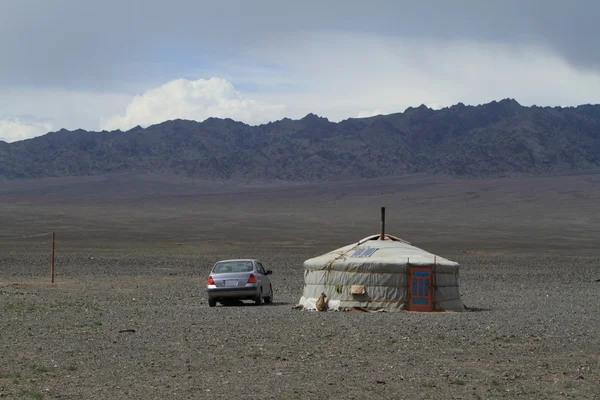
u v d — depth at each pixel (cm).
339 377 1388
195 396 1233
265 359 1568
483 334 1973
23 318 2320
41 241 9188
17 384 1307
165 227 13150
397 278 2714
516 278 4909
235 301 3025
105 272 5034
